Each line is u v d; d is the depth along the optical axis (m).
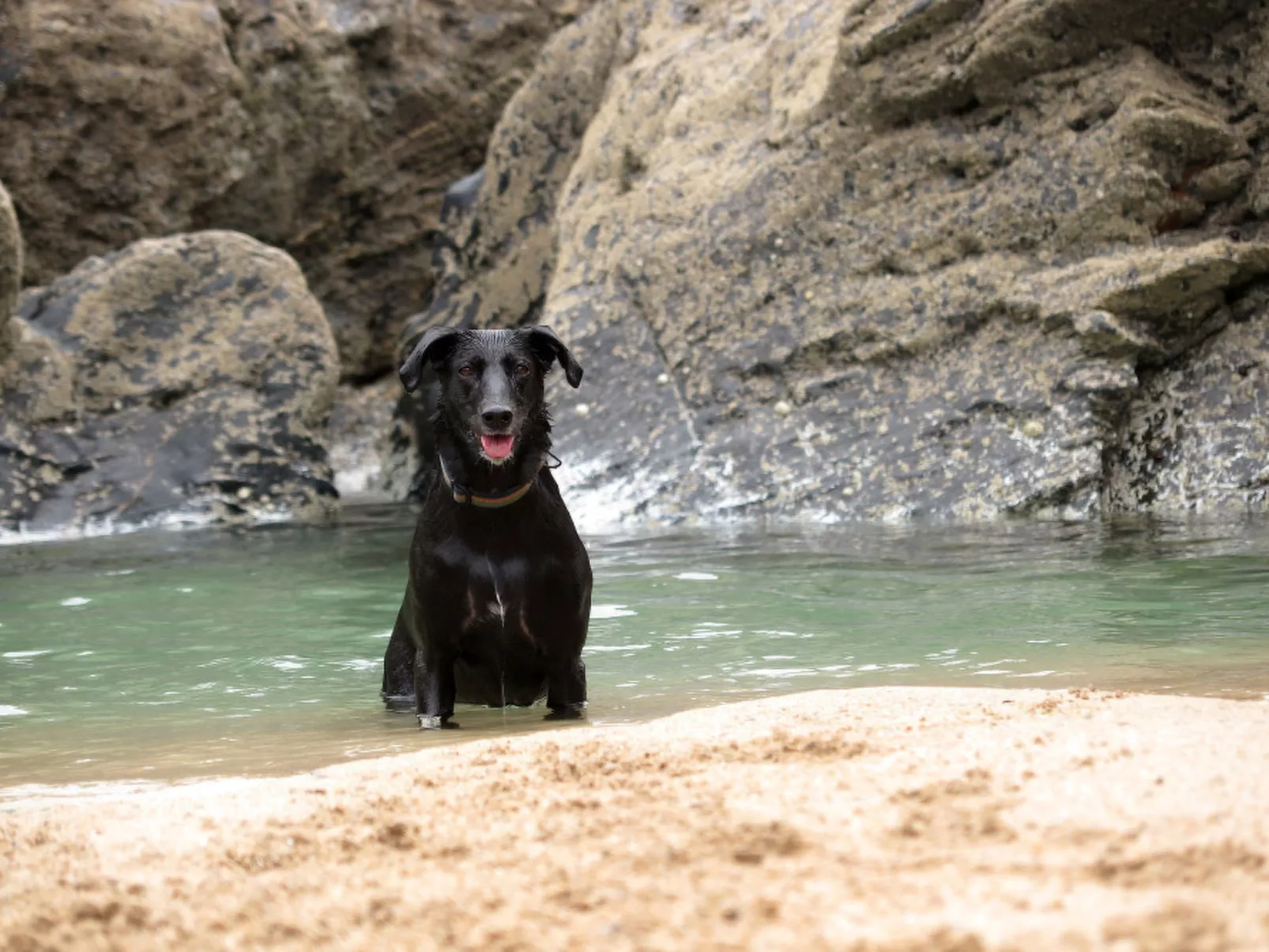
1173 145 11.68
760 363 12.62
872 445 11.90
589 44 16.44
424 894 3.18
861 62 12.80
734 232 13.23
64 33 17.77
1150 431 11.45
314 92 19.77
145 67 18.27
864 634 7.23
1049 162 12.10
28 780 5.15
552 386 13.20
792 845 3.26
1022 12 11.92
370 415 19.86
